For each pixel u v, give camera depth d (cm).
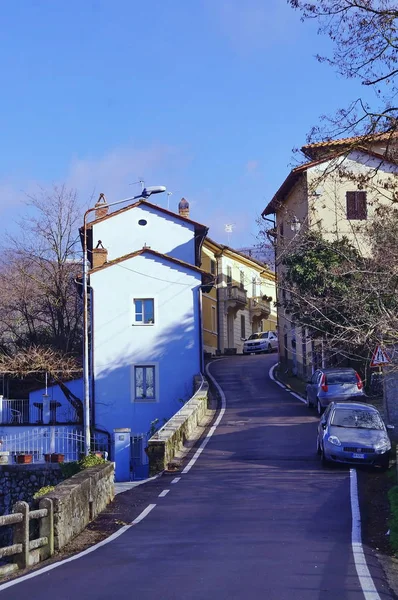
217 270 6141
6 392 3975
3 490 2442
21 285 4578
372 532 1229
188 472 1997
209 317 5859
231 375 4359
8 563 1069
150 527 1322
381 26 1422
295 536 1184
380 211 1916
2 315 4600
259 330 7262
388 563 992
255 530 1245
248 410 3098
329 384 2852
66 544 1205
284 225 3694
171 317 3800
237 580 877
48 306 4625
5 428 3328
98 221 4209
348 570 933
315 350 2344
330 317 2189
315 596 796
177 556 1044
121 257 3806
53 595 825
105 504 1548
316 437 2414
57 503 1168
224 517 1385
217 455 2227
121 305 3800
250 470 1953
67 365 3788
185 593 814
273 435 2498
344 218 2802
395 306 1648
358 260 1969
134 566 984
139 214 4219
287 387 3766
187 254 4184
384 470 1925
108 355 3766
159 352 3766
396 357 1848
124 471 2667
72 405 3738
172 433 2211
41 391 3856
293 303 2659
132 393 3738
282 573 915
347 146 1528
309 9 1432
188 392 3734
